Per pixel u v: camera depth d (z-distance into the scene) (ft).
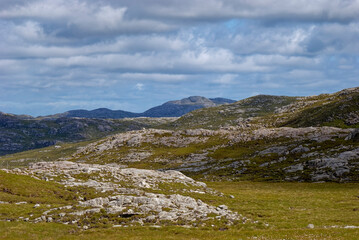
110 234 120.88
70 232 124.57
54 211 148.05
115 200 162.81
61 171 253.24
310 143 537.65
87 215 143.84
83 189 204.03
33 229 122.52
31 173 230.07
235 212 174.09
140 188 226.99
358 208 193.26
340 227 134.21
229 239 109.09
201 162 617.62
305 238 107.55
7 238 110.73
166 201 168.96
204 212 158.30
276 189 328.70
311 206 206.90
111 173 265.75
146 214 147.64
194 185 279.08
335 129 611.47
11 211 145.89
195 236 117.91
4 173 195.42
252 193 282.77
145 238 113.09
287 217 166.09
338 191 287.48
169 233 122.93
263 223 147.43
